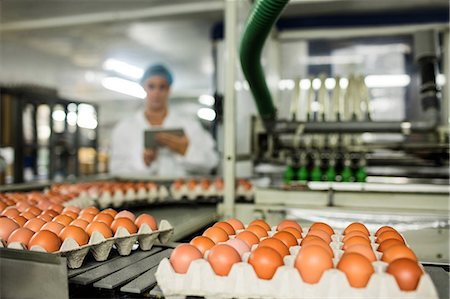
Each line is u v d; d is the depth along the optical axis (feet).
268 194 7.55
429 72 9.11
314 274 2.79
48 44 16.16
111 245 4.02
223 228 3.92
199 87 25.31
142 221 4.50
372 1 11.80
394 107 12.71
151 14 12.46
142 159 15.28
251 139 8.14
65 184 8.69
